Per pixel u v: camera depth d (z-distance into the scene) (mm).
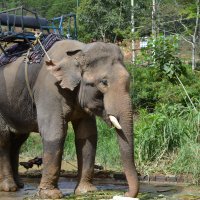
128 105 9852
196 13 20922
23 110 11562
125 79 10016
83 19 34625
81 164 11352
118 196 9578
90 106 10430
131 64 22125
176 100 18156
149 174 13641
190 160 13500
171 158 14320
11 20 12297
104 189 11969
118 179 13641
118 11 33406
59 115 10711
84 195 11031
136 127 15516
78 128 11320
